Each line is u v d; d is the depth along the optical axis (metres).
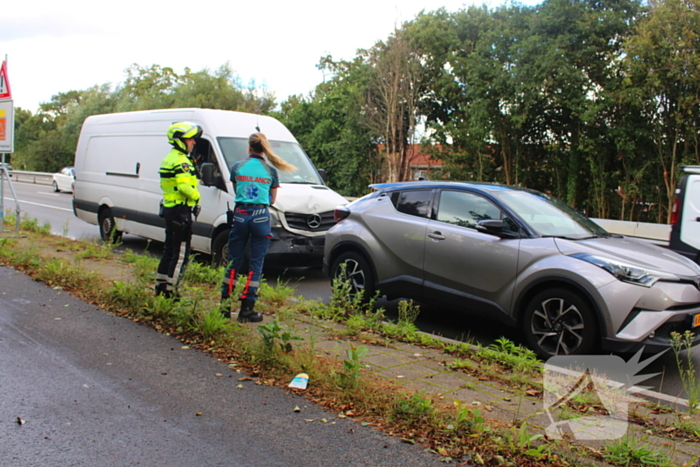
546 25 27.25
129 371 4.46
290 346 4.77
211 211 9.31
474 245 6.11
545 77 26.69
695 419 3.95
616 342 5.04
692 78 21.98
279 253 8.66
